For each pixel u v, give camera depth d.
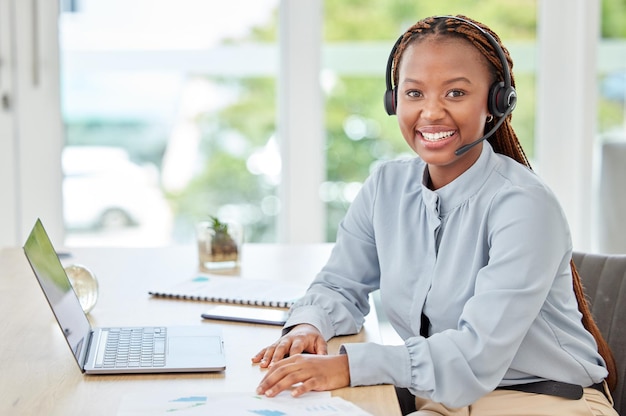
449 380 1.45
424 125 1.62
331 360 1.45
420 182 1.79
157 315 1.85
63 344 1.64
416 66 1.61
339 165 3.95
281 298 1.97
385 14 3.86
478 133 1.63
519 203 1.57
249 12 3.88
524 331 1.50
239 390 1.40
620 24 3.83
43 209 3.86
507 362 1.50
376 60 3.88
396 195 1.83
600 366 1.68
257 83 3.92
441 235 1.70
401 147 3.94
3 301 1.96
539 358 1.61
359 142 3.94
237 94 3.93
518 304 1.50
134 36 3.89
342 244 1.92
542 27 3.84
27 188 3.83
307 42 3.84
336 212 3.98
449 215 1.68
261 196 3.98
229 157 3.97
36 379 1.44
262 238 4.00
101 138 3.93
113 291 2.07
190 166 3.98
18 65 3.77
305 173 3.91
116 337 1.64
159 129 3.95
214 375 1.47
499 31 3.87
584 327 1.77
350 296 1.86
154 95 3.93
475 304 1.51
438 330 1.68
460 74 1.59
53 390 1.39
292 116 3.87
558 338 1.63
